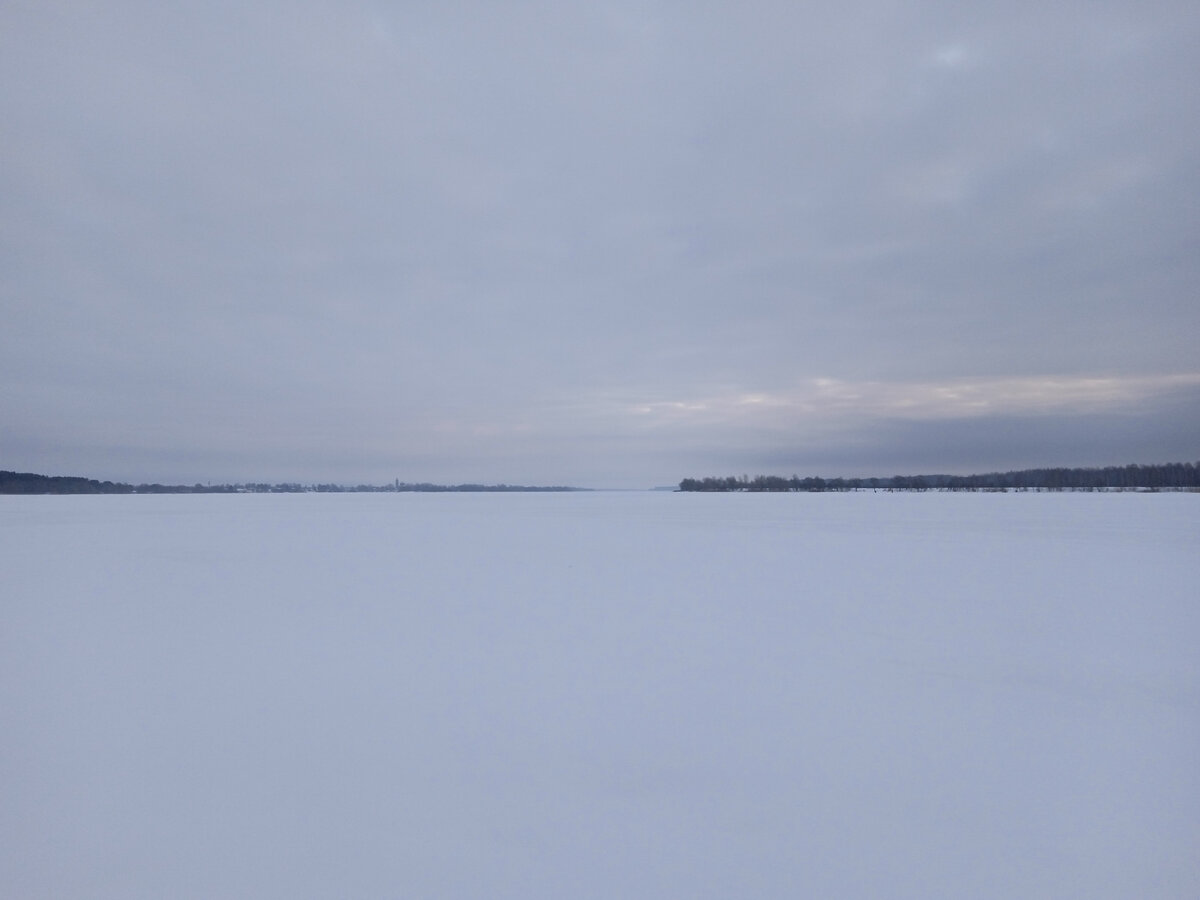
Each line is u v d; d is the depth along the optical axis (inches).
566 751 148.3
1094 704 176.9
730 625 267.3
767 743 152.5
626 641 242.2
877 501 1691.7
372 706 176.6
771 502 1704.0
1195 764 141.3
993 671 205.8
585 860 107.6
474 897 98.3
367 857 108.0
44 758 144.5
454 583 370.0
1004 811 122.4
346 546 574.6
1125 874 103.8
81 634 253.9
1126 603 306.8
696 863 106.7
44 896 98.1
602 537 660.7
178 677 201.3
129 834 114.6
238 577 391.9
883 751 148.2
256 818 119.8
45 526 813.9
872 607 300.7
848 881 102.3
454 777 135.8
